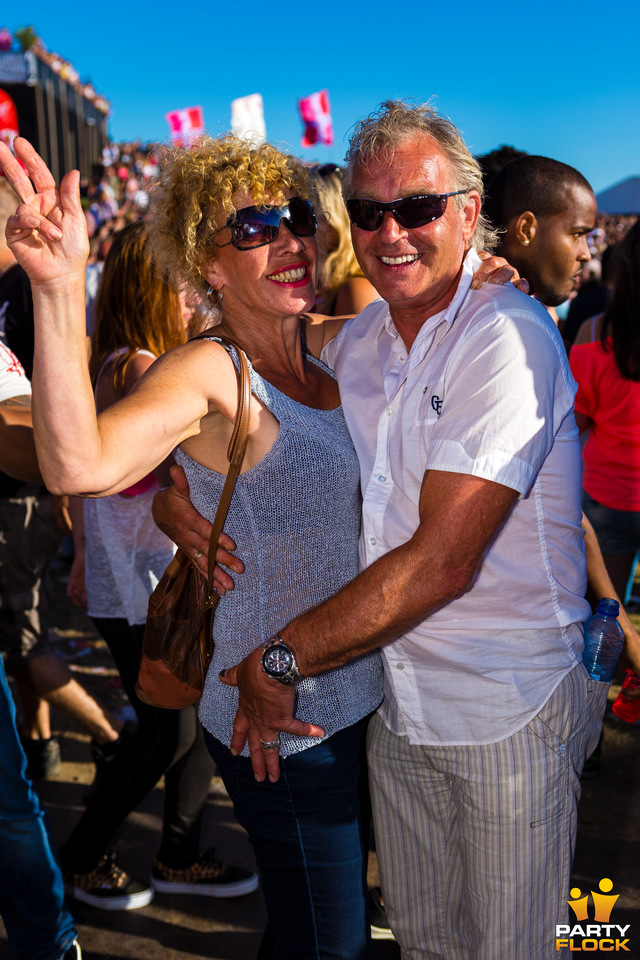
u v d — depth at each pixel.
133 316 2.21
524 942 1.59
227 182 1.42
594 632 1.65
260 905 2.47
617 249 3.05
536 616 1.52
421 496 1.36
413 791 1.75
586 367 3.17
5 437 2.01
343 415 1.63
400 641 1.59
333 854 1.53
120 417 1.21
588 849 2.65
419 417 1.49
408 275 1.49
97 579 2.36
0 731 1.91
